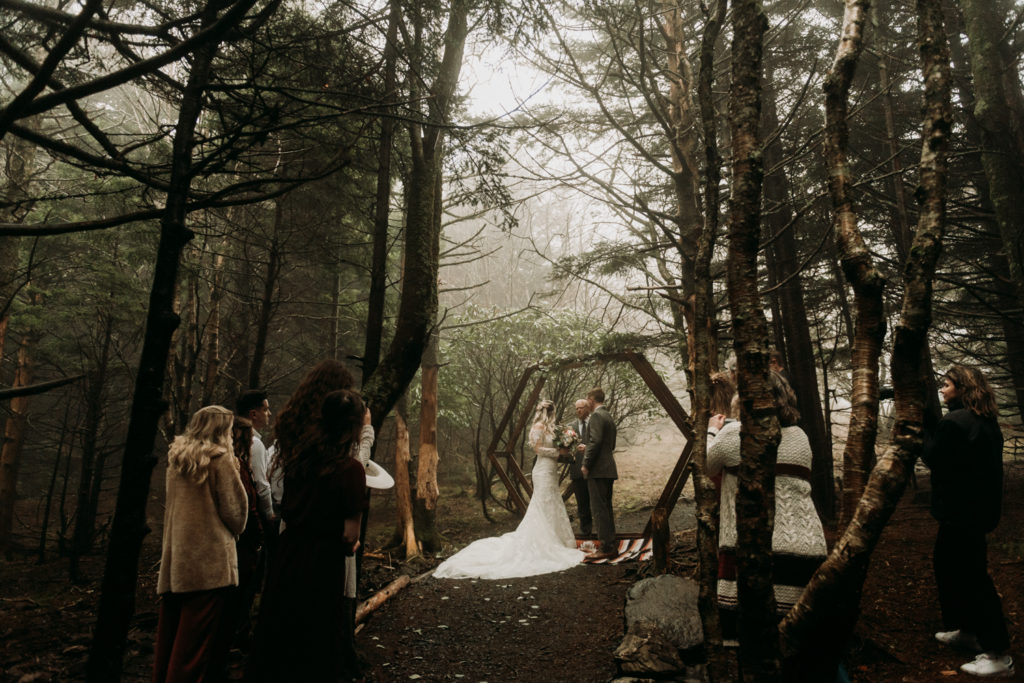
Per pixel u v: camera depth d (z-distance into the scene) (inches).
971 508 132.5
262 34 114.0
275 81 106.3
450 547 327.0
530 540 269.1
